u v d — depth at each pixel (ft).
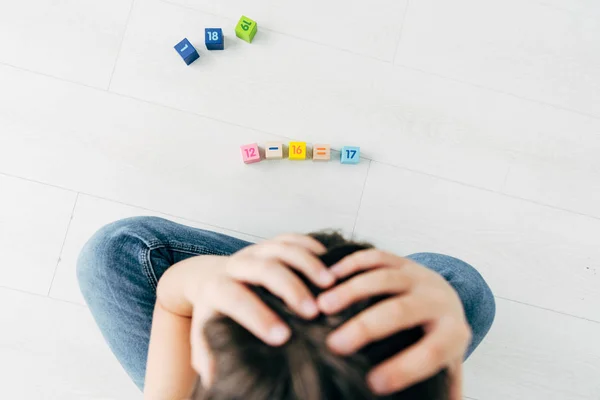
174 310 2.23
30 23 3.62
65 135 3.59
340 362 1.05
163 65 3.65
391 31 3.73
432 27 3.75
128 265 2.59
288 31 3.70
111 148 3.60
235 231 3.59
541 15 3.77
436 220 3.66
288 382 1.04
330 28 3.72
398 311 1.12
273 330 1.10
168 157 3.61
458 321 1.24
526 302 3.65
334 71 3.70
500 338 3.61
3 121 3.56
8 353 3.46
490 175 3.71
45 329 3.49
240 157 3.63
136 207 3.57
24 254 3.51
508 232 3.68
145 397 2.19
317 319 1.13
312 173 3.65
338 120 3.68
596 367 3.64
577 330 3.65
